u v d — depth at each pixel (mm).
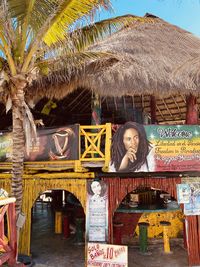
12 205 6457
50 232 11289
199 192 8047
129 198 10133
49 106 11766
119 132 7473
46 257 8500
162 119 14930
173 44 10562
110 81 7566
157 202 10500
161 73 7883
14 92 6922
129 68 7824
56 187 8297
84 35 7426
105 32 7445
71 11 6539
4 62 7000
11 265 6270
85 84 7766
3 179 8734
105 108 13023
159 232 10086
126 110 13281
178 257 8531
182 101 12203
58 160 7723
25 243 8227
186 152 7578
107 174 7980
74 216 11211
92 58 7371
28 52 6887
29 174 8445
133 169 7367
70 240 10250
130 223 9898
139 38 10508
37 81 8172
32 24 6668
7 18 6340
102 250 6414
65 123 13344
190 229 7992
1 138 8531
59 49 7352
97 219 7758
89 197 7891
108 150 7453
